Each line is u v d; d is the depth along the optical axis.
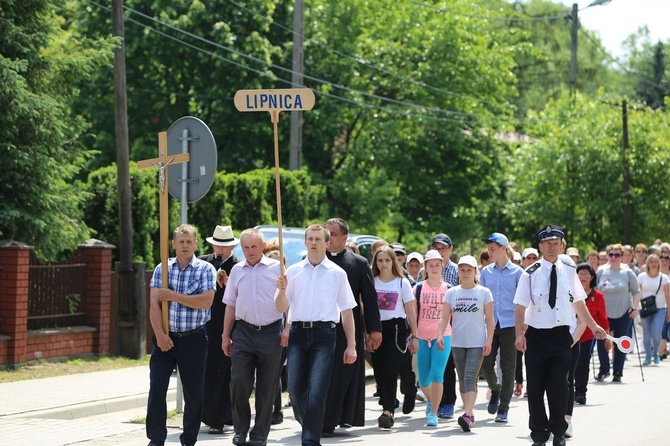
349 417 16.05
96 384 21.27
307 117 50.56
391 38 55.34
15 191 24.61
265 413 14.34
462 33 55.41
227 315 14.65
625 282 25.34
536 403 14.71
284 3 49.19
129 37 46.44
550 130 58.56
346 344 15.76
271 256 17.44
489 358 18.56
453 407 18.41
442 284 17.70
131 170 29.23
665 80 99.31
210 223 32.44
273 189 35.41
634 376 25.97
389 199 50.88
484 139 57.56
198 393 13.59
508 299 18.64
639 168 54.81
